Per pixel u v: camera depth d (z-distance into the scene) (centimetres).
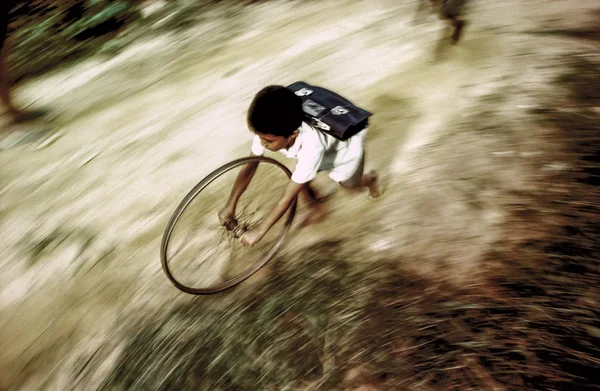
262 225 244
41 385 261
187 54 605
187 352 254
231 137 433
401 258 276
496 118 373
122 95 541
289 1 696
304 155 220
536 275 244
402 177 340
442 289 250
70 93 564
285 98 196
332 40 566
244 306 272
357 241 296
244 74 532
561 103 371
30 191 411
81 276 324
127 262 327
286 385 225
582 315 222
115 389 248
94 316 293
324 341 239
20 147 466
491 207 294
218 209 353
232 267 308
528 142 337
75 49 650
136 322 283
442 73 455
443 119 391
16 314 305
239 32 634
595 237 255
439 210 303
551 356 210
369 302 252
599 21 493
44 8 639
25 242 360
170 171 405
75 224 368
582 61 424
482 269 255
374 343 231
